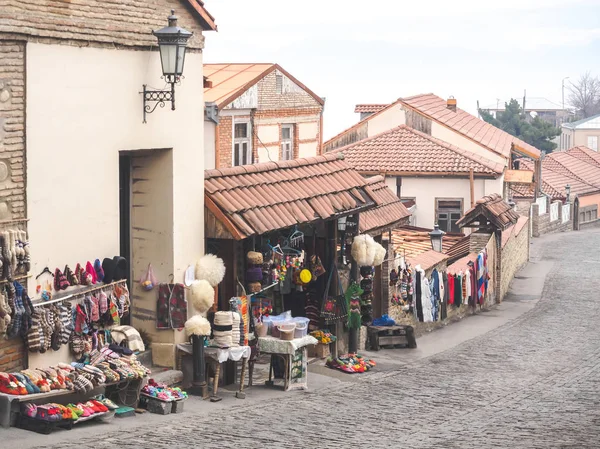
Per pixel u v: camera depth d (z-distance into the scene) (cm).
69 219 1288
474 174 4291
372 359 2000
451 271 2752
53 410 1159
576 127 11881
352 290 1927
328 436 1261
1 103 1169
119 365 1307
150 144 1430
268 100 3048
